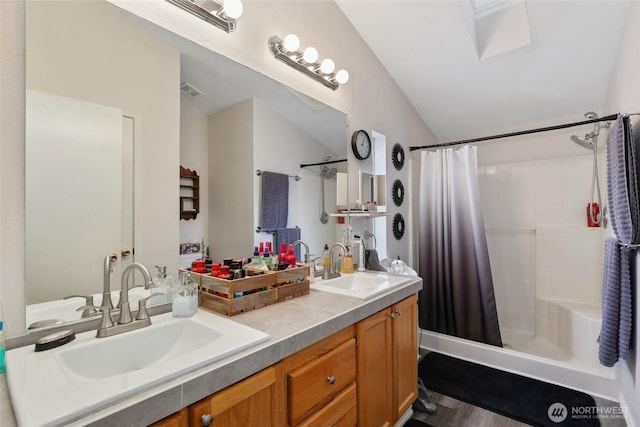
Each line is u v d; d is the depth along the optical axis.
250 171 1.64
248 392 0.87
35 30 0.96
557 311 2.65
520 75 2.45
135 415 0.64
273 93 1.74
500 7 2.17
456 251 2.68
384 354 1.53
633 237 1.50
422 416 1.85
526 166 3.04
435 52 2.40
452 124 3.25
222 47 1.48
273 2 1.71
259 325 1.10
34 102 0.96
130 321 1.03
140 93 1.21
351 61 2.27
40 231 0.96
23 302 0.93
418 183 3.19
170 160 1.31
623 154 1.55
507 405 1.92
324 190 2.07
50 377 0.72
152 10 1.24
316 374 1.10
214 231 1.48
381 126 2.59
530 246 3.01
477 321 2.59
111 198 1.13
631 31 1.71
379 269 2.37
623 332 1.63
